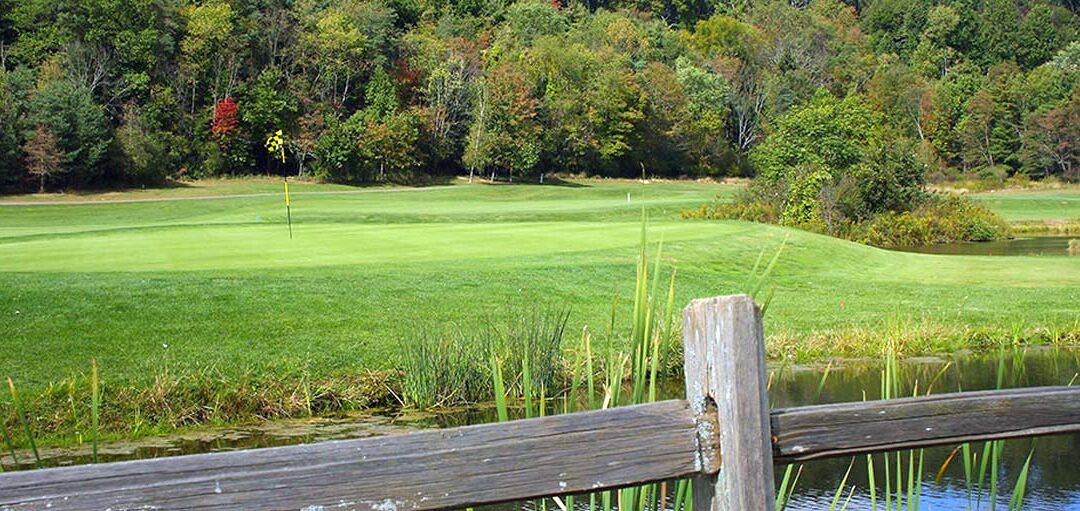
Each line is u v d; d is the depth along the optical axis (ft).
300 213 134.00
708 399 7.02
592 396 9.68
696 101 284.00
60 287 43.45
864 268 75.05
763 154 143.33
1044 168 263.29
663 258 65.31
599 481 6.82
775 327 47.47
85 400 30.76
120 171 208.95
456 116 262.88
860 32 392.06
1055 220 158.20
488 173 265.54
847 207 129.18
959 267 76.02
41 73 220.84
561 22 336.70
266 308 42.93
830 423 7.40
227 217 136.05
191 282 46.24
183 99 240.12
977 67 351.25
